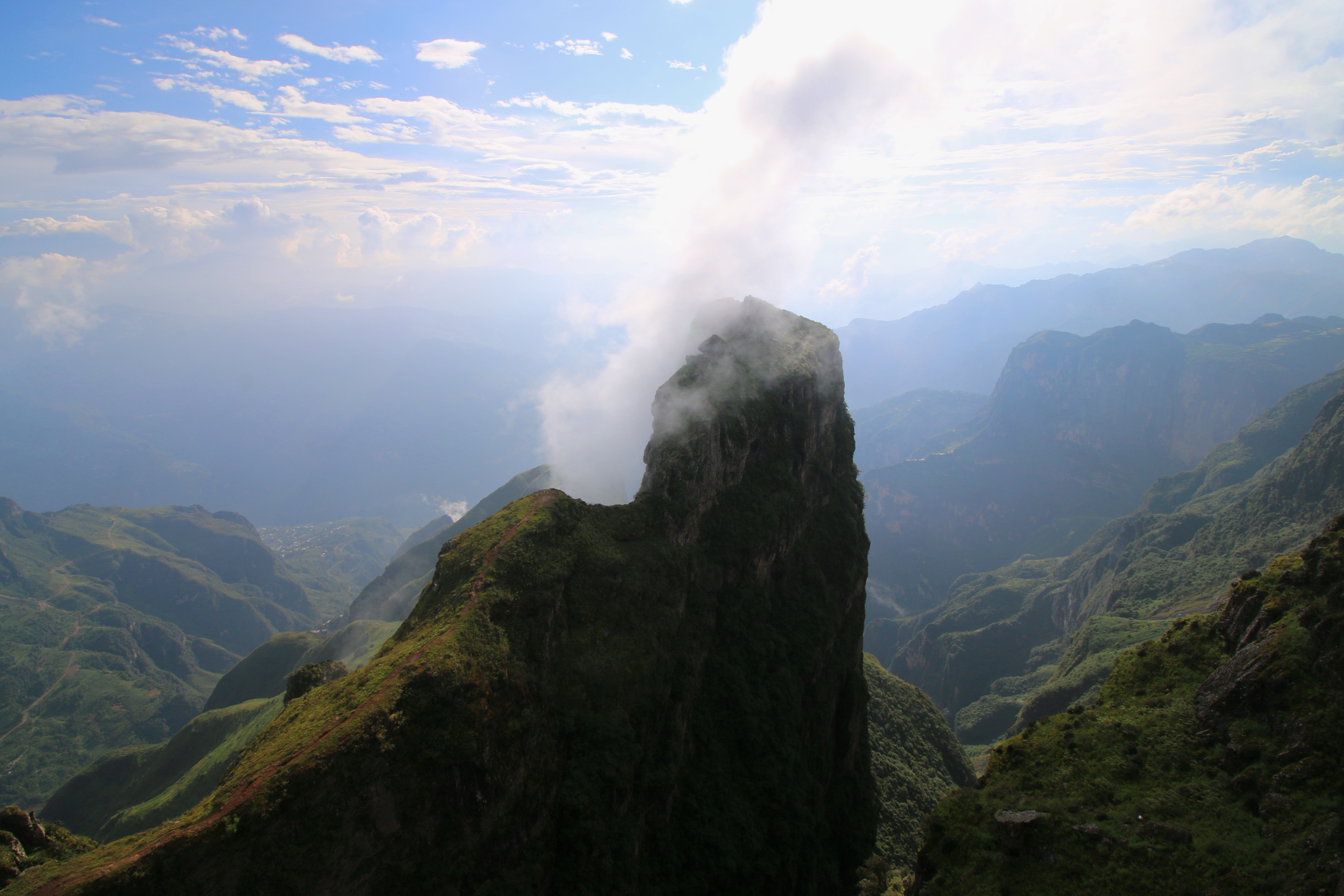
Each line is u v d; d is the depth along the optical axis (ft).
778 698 285.02
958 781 462.60
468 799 180.04
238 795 159.22
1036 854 191.21
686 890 231.71
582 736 215.31
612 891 205.77
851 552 354.74
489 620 205.05
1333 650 199.11
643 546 259.60
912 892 215.92
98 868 146.41
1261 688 207.62
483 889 179.22
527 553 228.02
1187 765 207.21
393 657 196.95
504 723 191.01
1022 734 252.01
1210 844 177.68
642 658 236.43
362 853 164.04
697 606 270.67
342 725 171.22
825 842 294.25
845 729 328.90
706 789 251.19
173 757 491.31
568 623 230.07
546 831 199.52
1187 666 244.83
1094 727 234.17
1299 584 225.97
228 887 149.59
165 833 155.53
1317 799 175.22
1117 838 186.50
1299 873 159.84
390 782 169.68
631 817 221.05
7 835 193.77
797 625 310.86
